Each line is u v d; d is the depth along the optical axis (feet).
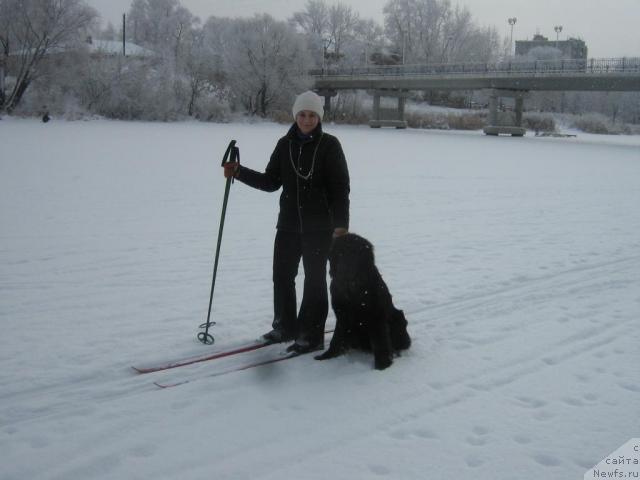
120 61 185.47
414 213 39.01
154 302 19.29
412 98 333.42
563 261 26.30
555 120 279.90
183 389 13.10
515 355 15.31
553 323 17.88
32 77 169.89
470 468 10.23
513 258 26.73
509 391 13.23
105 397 12.73
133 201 39.58
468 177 63.10
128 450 10.63
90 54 185.57
